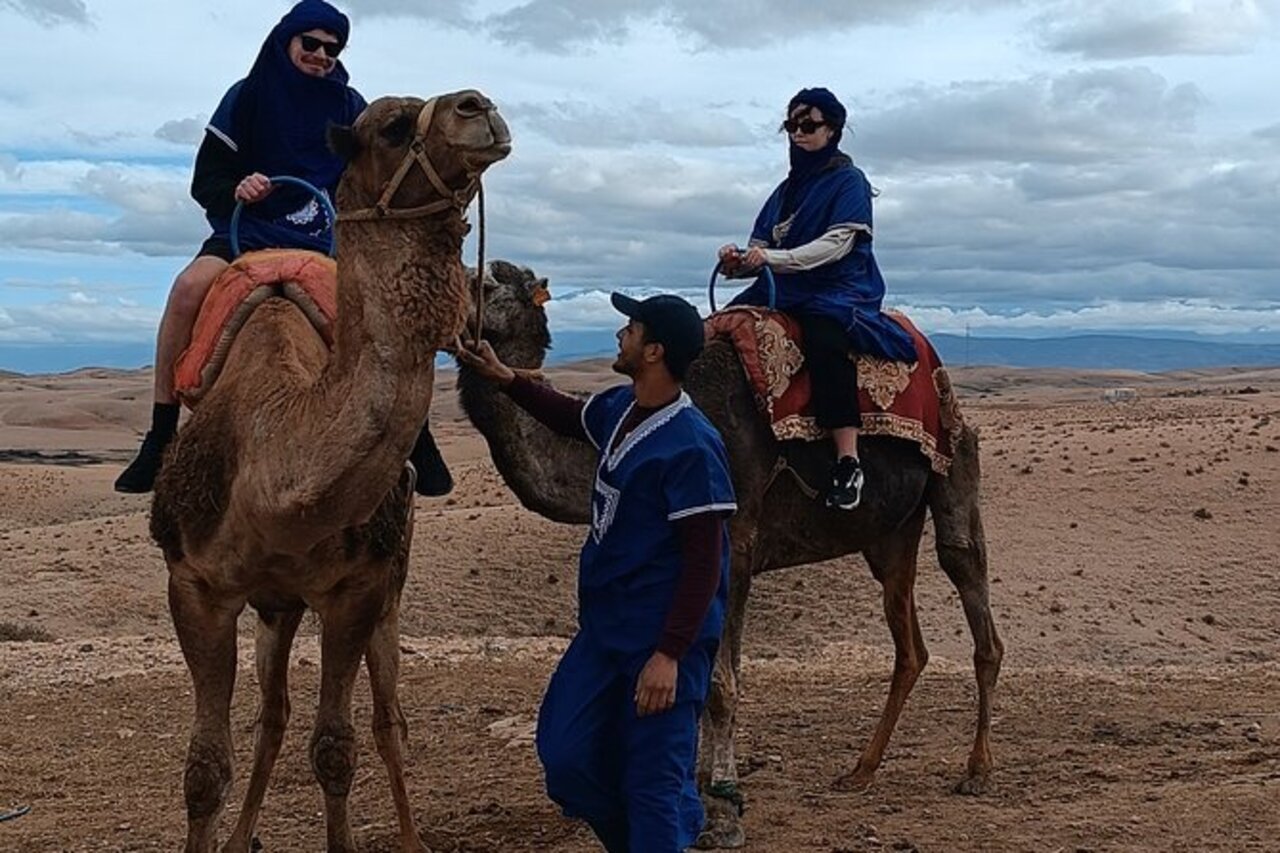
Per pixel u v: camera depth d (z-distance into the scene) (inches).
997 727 403.5
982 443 1263.5
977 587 341.1
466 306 215.2
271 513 219.9
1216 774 324.5
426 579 917.2
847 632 822.5
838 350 309.9
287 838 313.3
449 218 210.7
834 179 320.5
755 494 305.7
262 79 281.4
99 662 555.8
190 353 252.7
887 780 341.1
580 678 211.9
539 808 321.4
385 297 209.2
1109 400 2837.1
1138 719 407.8
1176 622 844.0
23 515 1493.6
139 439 3425.2
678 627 203.0
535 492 290.2
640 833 204.7
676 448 207.8
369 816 326.0
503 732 409.1
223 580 235.9
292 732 421.4
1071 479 1087.6
